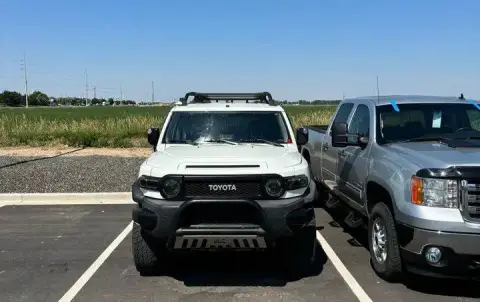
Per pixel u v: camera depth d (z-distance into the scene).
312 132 8.98
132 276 5.48
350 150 6.55
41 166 13.69
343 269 5.68
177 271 5.64
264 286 5.16
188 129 6.32
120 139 20.20
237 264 5.88
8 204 9.48
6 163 14.34
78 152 17.69
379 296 4.84
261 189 4.89
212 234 4.76
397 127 5.95
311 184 5.21
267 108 6.54
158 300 4.78
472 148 5.12
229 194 4.87
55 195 9.76
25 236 7.16
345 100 7.77
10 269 5.71
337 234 7.25
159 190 4.93
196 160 5.12
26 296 4.89
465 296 4.82
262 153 5.52
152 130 6.32
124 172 12.70
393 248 4.96
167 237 4.85
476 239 4.33
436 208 4.47
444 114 6.10
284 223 4.82
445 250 4.41
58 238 7.05
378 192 5.54
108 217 8.39
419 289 5.01
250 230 4.77
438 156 4.78
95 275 5.51
